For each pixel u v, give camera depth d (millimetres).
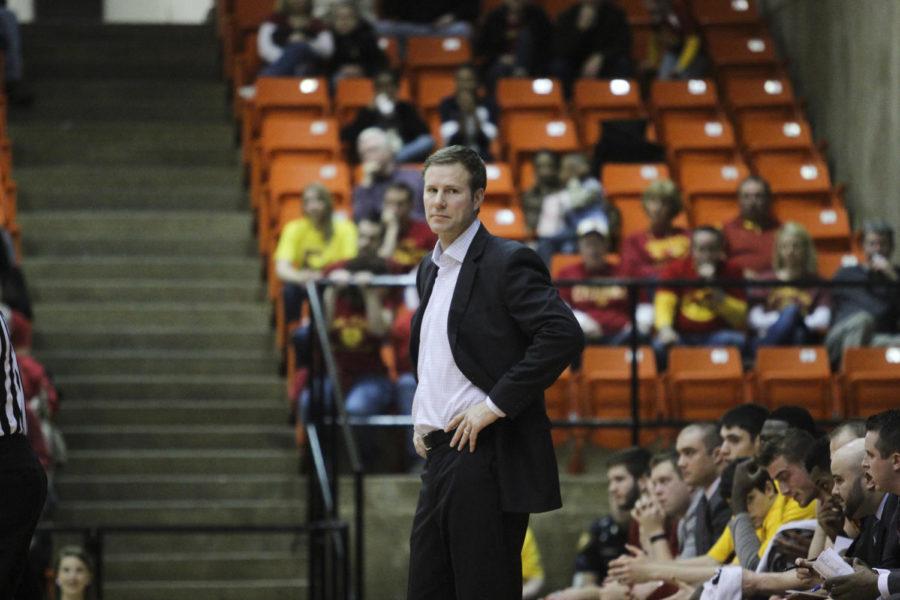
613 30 38000
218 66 39688
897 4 32062
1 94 34719
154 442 28109
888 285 25438
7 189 32125
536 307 12961
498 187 32281
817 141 36750
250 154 34781
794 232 27547
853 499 14203
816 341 27062
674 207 28750
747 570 15531
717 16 40375
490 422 12859
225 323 30844
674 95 36688
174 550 26906
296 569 26625
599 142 33438
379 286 26000
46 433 25828
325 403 25891
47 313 30438
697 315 26797
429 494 13211
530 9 38312
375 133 31078
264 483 27406
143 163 35469
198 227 33156
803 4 38062
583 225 28047
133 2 49781
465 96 34406
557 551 25172
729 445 18188
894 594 12797
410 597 13258
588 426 25438
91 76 39031
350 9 37625
